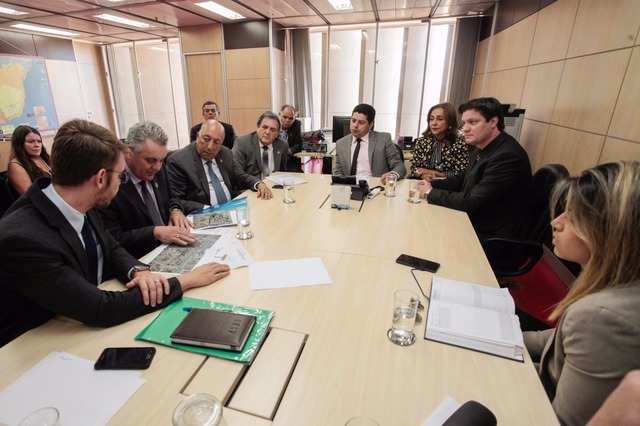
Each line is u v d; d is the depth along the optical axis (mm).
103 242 1288
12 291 1006
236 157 3188
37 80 6395
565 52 2836
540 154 3223
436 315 1041
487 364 884
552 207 949
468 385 816
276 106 6152
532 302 2361
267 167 3365
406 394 787
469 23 5395
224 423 710
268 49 5691
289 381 826
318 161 6363
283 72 6320
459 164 3203
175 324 1012
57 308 956
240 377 844
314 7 4844
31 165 2904
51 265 943
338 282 1269
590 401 690
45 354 891
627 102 2020
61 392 772
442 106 3160
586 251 808
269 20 5527
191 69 6262
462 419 607
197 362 871
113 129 8086
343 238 1681
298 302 1141
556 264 2707
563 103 2816
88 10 4789
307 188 2654
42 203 1007
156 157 1674
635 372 460
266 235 1708
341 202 2129
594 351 677
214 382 810
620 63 2109
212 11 4988
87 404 744
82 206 1079
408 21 5668
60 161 997
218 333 930
